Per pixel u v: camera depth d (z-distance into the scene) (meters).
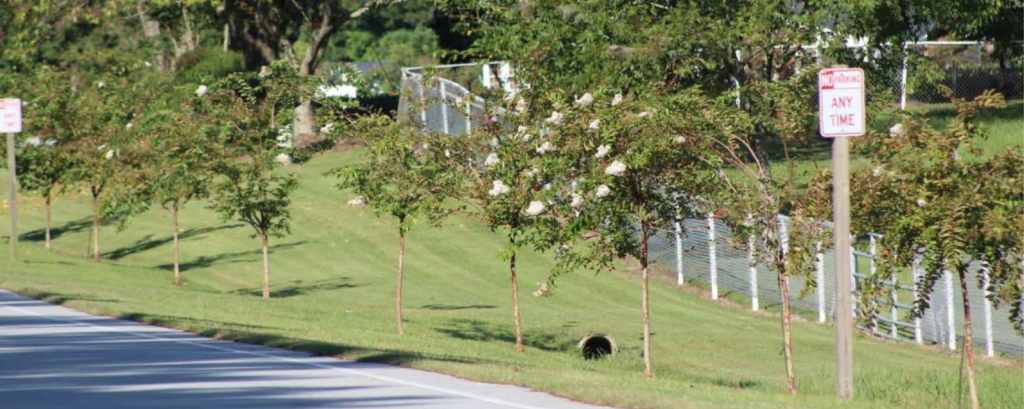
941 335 41.91
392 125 39.50
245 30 106.12
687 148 31.62
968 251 26.47
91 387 21.66
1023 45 82.50
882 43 64.75
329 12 103.25
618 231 34.41
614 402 20.38
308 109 107.94
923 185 26.52
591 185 32.69
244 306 44.84
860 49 64.06
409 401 20.41
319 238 72.06
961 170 26.55
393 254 67.25
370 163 40.62
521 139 36.97
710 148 31.59
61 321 34.31
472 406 19.92
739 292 53.62
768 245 30.17
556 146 34.28
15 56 101.19
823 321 47.75
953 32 78.00
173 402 19.98
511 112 38.38
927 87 84.38
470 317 47.81
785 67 66.31
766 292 52.12
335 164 93.94
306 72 104.75
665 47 58.66
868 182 27.16
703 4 61.12
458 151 38.78
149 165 60.38
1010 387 31.86
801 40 60.22
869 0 59.38
